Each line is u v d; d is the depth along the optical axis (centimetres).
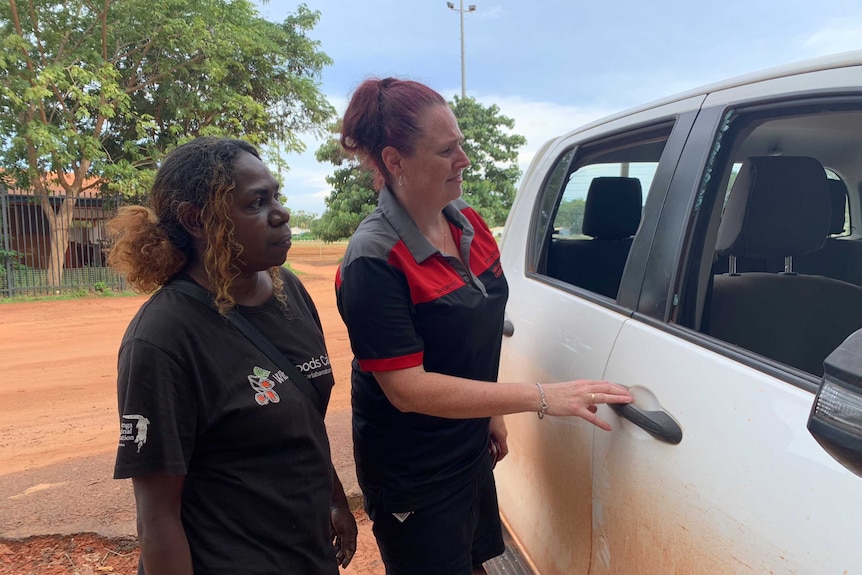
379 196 168
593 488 168
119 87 1381
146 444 123
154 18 1388
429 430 173
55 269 1326
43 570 271
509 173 2388
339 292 165
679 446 134
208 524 136
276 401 140
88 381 605
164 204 136
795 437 112
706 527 124
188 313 132
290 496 144
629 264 174
